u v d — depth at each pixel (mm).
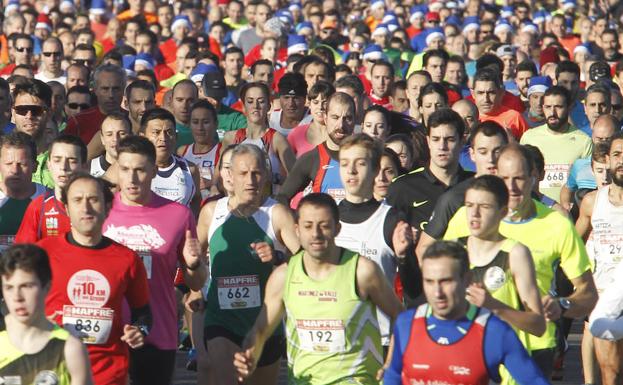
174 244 19438
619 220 21922
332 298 16641
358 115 28891
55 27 58562
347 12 72375
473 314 14781
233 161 19516
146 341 19250
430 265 14617
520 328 15992
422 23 62781
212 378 20719
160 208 19531
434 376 14844
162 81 43500
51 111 27500
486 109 31766
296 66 35844
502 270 16828
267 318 17109
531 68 38500
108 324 17516
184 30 56500
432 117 21609
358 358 16766
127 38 53156
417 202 21531
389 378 15227
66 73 38438
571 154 29734
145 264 19297
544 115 33000
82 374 14586
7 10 65688
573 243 17891
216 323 19891
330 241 16500
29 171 20891
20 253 14289
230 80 40469
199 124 27469
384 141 24609
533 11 72875
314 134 27828
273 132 27547
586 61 46875
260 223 19672
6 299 14391
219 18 63875
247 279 19750
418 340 14883
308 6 65812
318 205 16422
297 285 16766
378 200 21047
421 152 25906
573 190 26703
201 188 27531
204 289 21859
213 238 19828
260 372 20016
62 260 17453
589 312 18031
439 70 38375
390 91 36344
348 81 28922
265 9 55094
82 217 17250
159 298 19391
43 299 14516
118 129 24266
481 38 58750
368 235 19453
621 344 19969
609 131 26719
